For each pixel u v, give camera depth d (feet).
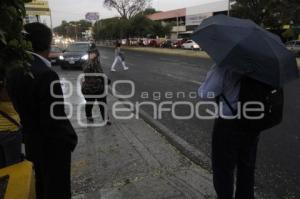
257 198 14.07
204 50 10.44
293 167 17.17
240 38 10.06
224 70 10.59
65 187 9.44
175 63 86.48
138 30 240.12
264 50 9.87
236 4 123.13
